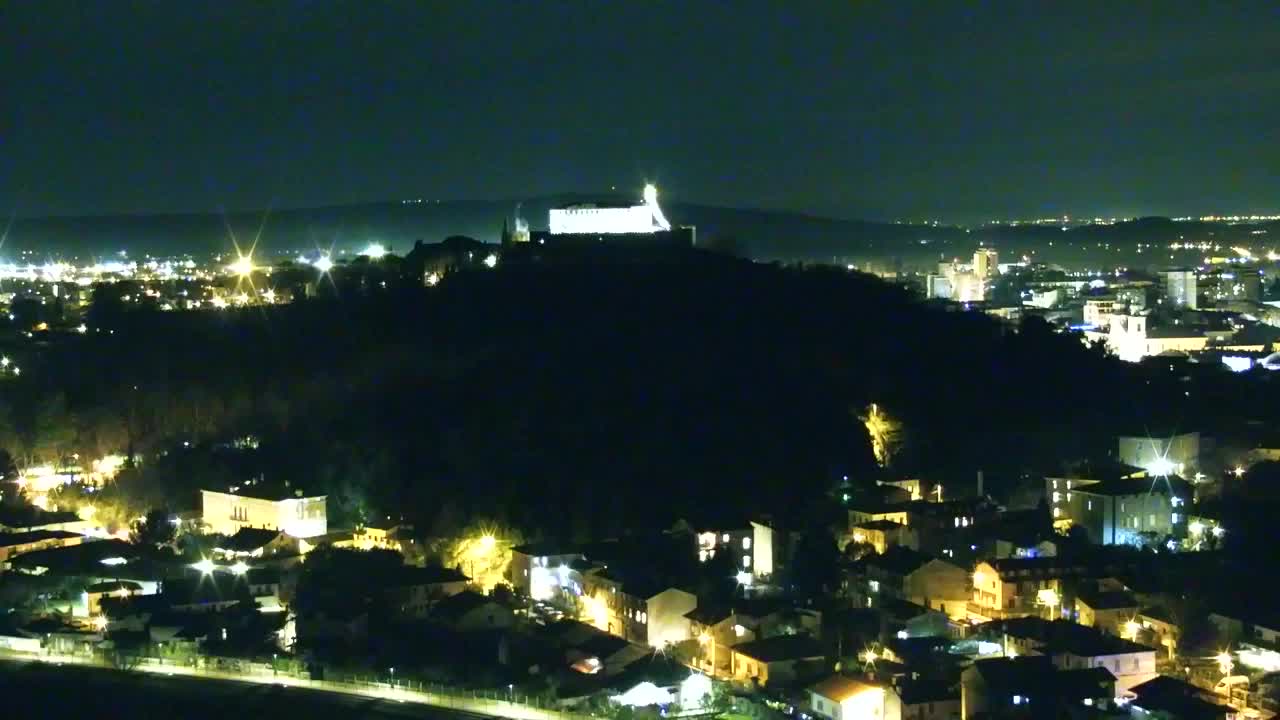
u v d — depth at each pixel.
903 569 182.75
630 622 174.00
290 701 158.12
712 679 157.38
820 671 156.38
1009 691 143.12
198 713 156.12
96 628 182.25
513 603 186.62
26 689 164.88
